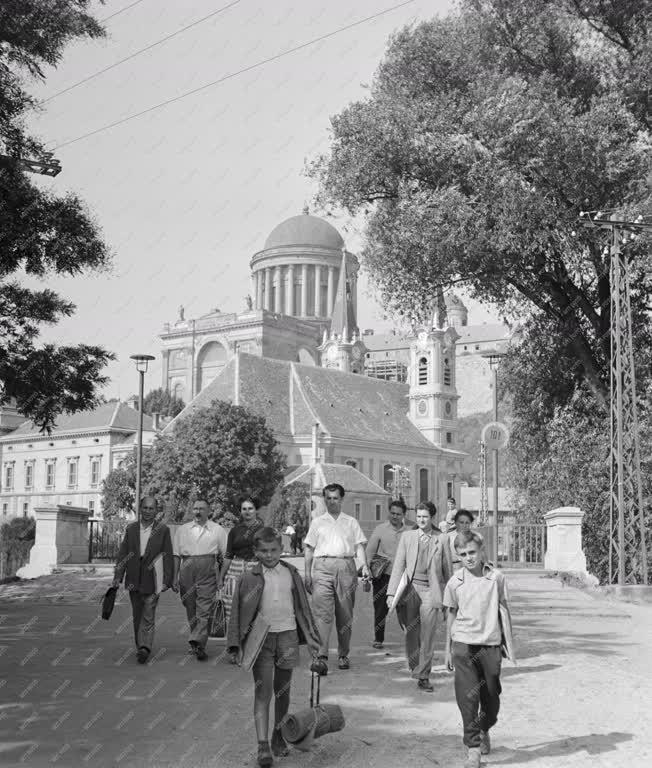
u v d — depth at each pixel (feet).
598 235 88.43
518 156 87.45
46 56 60.90
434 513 36.58
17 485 364.38
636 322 98.43
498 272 91.71
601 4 92.32
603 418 100.58
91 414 350.64
